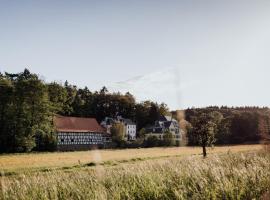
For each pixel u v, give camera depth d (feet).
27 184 35.06
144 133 350.23
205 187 27.84
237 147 257.34
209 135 141.28
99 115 464.65
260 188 27.20
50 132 275.18
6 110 245.65
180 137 316.81
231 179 28.94
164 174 35.50
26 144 244.42
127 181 34.96
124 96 479.00
